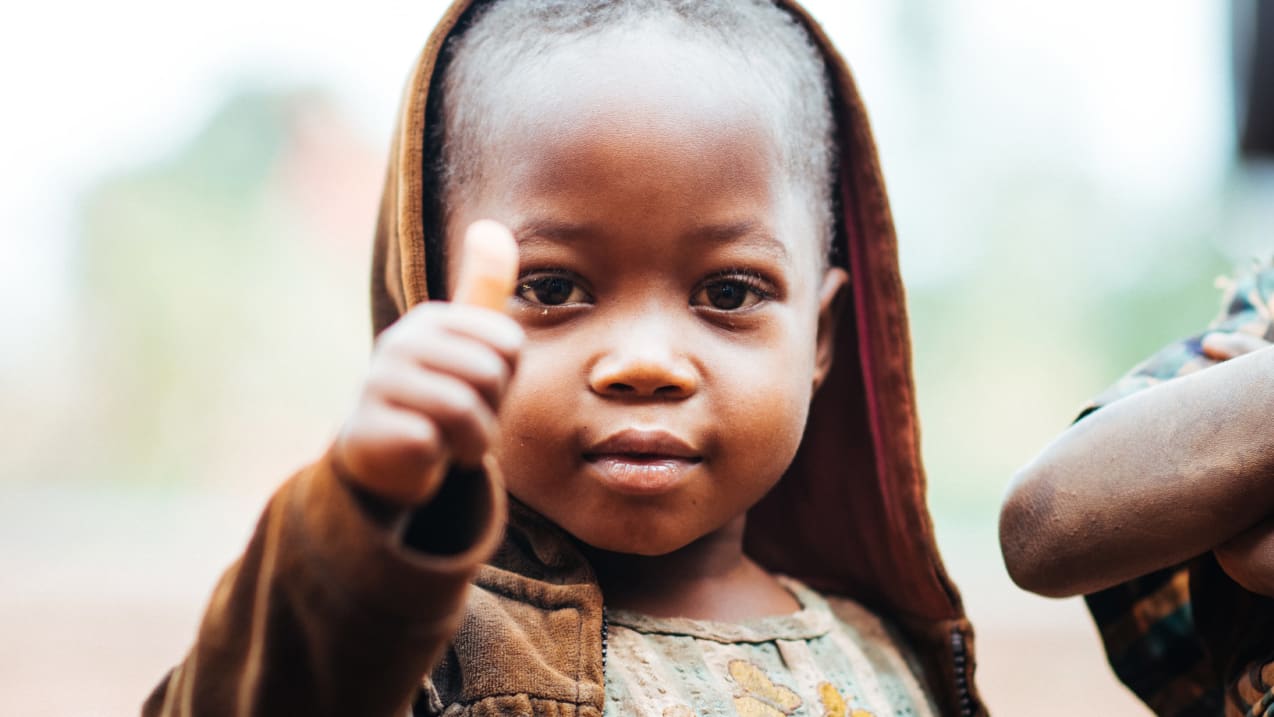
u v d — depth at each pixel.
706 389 1.31
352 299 13.25
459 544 0.93
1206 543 1.27
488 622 1.26
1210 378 1.29
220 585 1.08
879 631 1.60
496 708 1.22
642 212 1.29
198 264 12.80
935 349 12.01
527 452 1.30
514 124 1.33
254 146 13.92
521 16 1.41
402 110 1.48
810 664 1.43
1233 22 4.84
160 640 4.67
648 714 1.29
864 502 1.63
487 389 0.90
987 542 7.75
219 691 1.02
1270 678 1.31
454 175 1.41
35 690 3.90
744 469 1.34
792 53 1.52
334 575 0.90
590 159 1.29
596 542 1.31
